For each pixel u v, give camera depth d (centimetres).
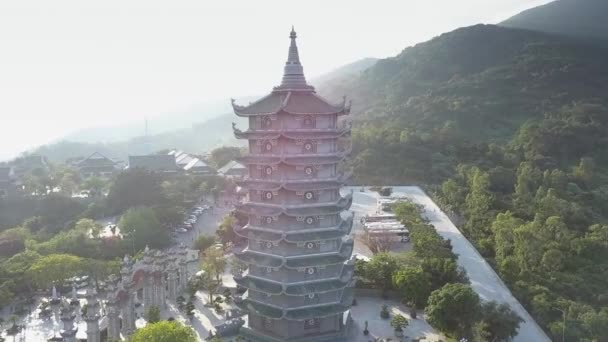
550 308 10819
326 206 8919
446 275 11175
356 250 14900
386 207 18738
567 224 17238
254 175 9194
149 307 10831
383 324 10362
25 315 11512
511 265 12925
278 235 8706
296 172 8788
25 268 12688
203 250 15388
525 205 18788
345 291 9500
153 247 16000
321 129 8844
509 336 9481
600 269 13825
